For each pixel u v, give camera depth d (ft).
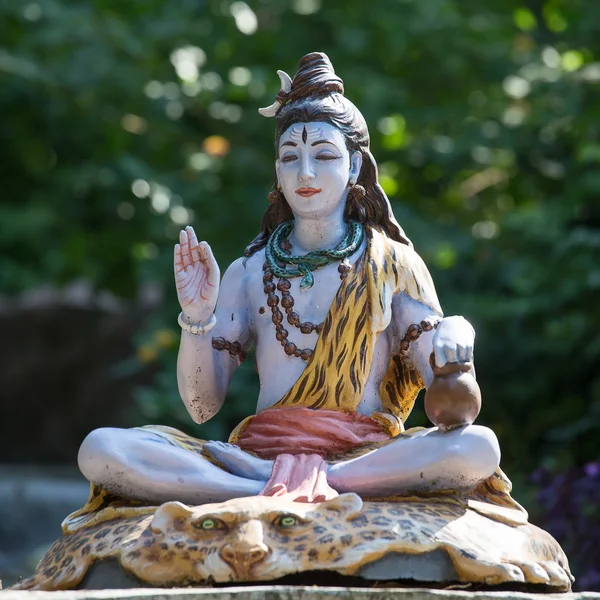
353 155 32.71
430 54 65.31
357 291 31.48
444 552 27.48
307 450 30.37
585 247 58.44
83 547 28.40
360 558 26.76
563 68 64.34
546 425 61.62
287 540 26.96
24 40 63.52
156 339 60.34
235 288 32.81
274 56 66.13
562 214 60.34
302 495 28.53
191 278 30.89
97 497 30.30
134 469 29.07
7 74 63.46
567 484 47.42
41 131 66.90
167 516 27.43
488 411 62.64
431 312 31.99
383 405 32.27
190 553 26.99
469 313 59.11
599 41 67.26
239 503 27.48
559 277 58.95
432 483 28.99
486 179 67.51
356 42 64.28
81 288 91.09
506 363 62.64
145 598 24.68
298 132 31.99
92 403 85.15
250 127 64.34
